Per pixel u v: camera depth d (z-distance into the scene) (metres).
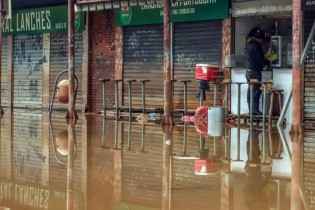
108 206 5.82
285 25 15.62
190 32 17.08
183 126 14.22
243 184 6.78
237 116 14.71
